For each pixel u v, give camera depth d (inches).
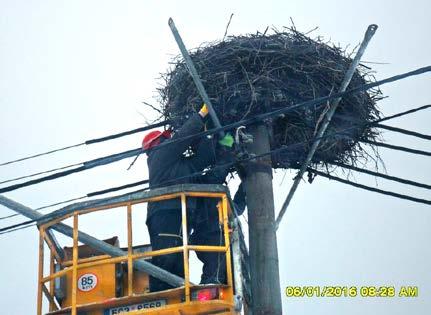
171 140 509.0
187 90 538.3
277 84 518.9
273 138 524.4
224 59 530.0
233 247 479.8
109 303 462.0
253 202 486.3
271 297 464.4
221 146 513.7
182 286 460.8
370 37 502.3
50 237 498.6
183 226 471.5
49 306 486.0
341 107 542.3
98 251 498.6
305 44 542.0
